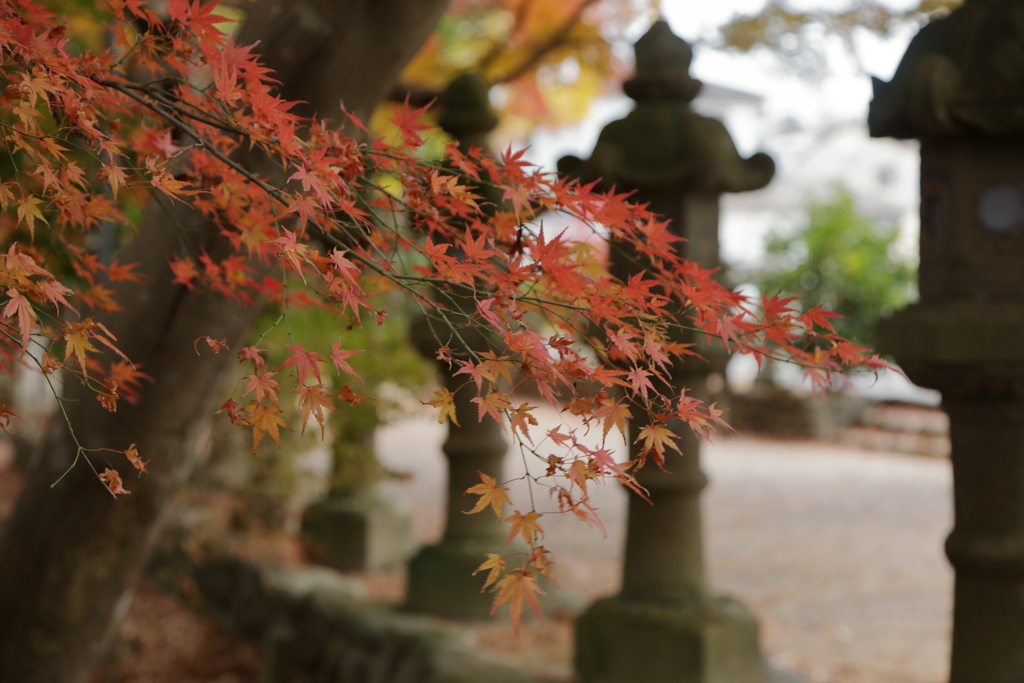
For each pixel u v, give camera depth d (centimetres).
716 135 328
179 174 152
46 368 108
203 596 600
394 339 507
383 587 545
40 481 241
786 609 569
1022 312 244
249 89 123
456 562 464
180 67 137
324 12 220
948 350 245
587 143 2203
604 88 808
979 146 249
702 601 352
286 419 522
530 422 102
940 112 239
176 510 511
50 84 108
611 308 111
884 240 1410
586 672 354
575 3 641
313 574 555
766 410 1446
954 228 253
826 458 1235
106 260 303
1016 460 256
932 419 1416
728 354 315
